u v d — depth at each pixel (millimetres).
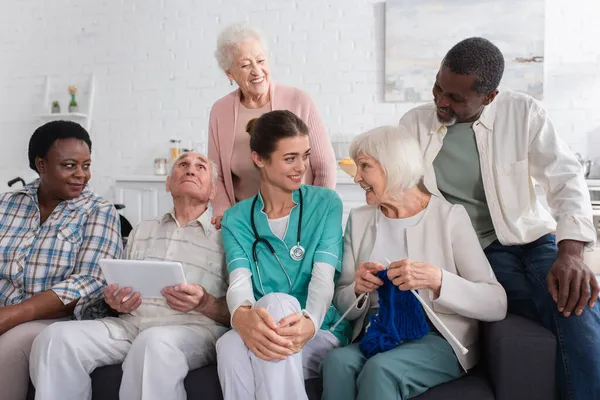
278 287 1824
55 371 1707
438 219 1788
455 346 1650
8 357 1761
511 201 1860
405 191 1790
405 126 2047
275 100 2344
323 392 1626
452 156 1930
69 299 1894
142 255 1990
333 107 4512
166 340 1655
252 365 1582
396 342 1632
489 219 1930
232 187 2387
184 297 1718
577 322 1525
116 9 4941
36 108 5105
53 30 5078
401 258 1779
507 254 1876
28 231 2033
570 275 1550
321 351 1746
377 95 4441
